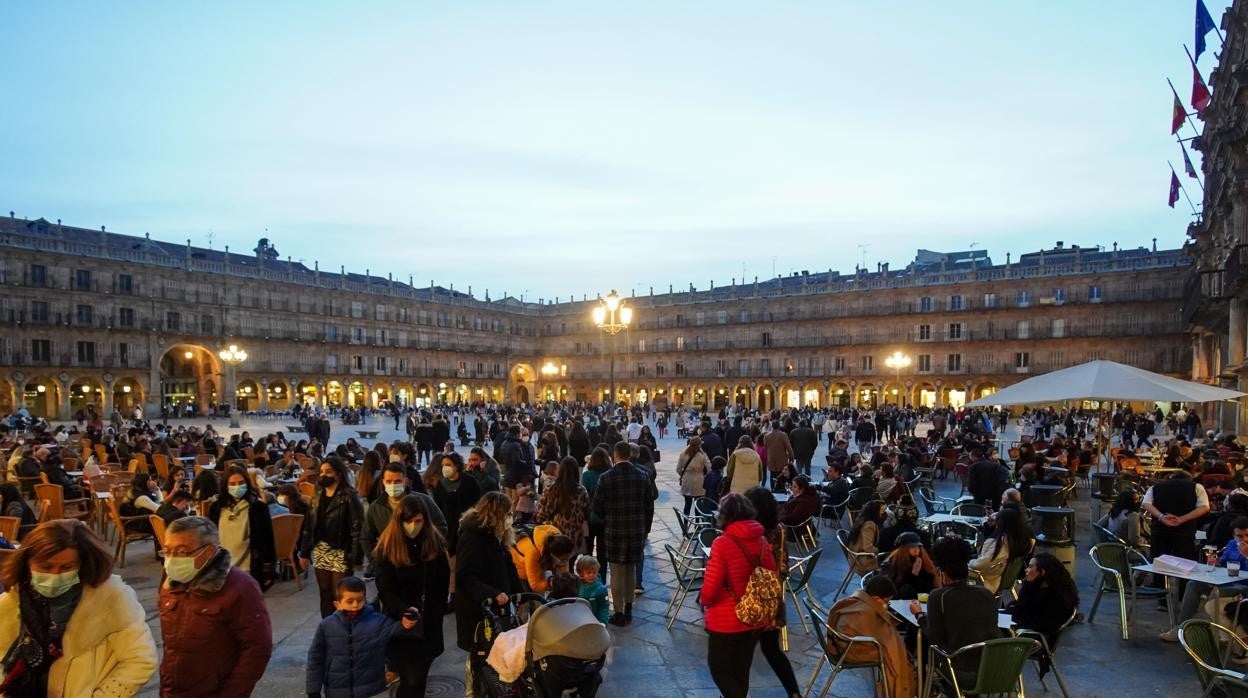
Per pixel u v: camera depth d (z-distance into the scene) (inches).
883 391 3420.3
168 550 184.9
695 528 529.7
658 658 339.0
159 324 2960.1
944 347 3265.3
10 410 2657.5
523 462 606.5
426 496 296.0
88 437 1029.2
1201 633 270.7
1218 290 1357.0
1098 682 315.6
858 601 274.8
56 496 587.8
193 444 941.8
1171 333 2810.0
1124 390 544.1
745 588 251.4
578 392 4360.2
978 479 568.7
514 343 4414.4
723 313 3863.2
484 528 272.2
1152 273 2844.5
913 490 686.5
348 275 3934.5
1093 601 432.1
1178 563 361.4
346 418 2482.8
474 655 262.8
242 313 3233.3
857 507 585.6
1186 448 676.1
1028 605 308.0
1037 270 3083.2
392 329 3811.5
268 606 413.1
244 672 184.5
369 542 317.1
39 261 2669.8
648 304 4116.6
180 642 183.8
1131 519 450.3
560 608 230.1
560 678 219.9
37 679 167.3
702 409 3595.0
